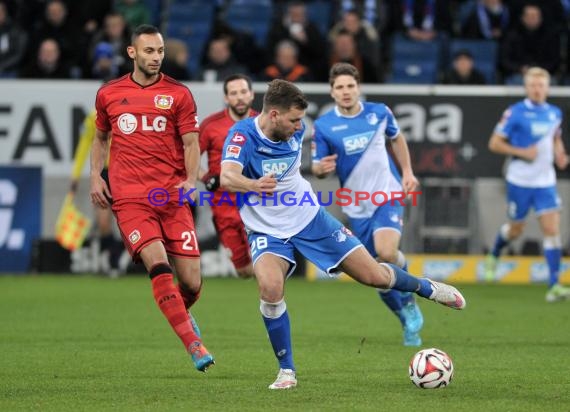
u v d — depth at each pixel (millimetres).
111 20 62031
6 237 57406
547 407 23422
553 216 48531
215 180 30297
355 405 23578
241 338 35719
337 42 60031
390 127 34781
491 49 65438
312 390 25656
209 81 57188
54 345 33969
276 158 26281
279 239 26484
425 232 56312
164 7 73000
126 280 55781
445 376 25875
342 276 58000
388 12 67750
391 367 29500
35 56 63812
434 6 67188
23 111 56375
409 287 27516
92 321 40125
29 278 56188
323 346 33844
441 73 63250
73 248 57625
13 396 24891
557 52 64500
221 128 38906
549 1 65312
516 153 48594
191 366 29688
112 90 28266
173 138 28234
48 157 56594
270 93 25688
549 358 31250
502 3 69125
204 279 56469
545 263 56500
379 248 33750
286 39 62531
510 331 37750
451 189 56062
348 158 34594
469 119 55812
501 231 51000
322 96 55344
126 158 27953
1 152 56625
